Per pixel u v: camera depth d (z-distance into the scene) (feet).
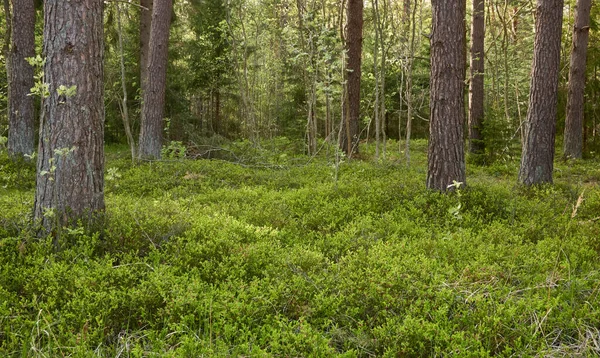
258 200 29.32
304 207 26.89
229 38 78.23
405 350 12.05
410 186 30.63
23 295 14.87
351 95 56.13
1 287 14.17
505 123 56.08
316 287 15.11
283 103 83.56
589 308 14.05
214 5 79.82
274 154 50.96
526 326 13.01
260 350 11.55
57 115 19.04
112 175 20.48
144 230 18.99
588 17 58.08
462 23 29.96
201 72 87.51
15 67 45.96
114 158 51.13
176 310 13.42
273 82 102.06
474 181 40.40
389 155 61.31
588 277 15.96
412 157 59.11
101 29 19.95
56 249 17.69
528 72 75.36
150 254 17.25
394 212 25.25
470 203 27.04
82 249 17.06
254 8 76.02
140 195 32.48
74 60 19.02
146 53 67.72
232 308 13.44
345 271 16.38
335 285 15.49
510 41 80.07
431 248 19.43
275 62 85.92
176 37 82.64
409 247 19.06
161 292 13.88
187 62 88.63
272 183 35.81
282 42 78.69
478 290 14.73
